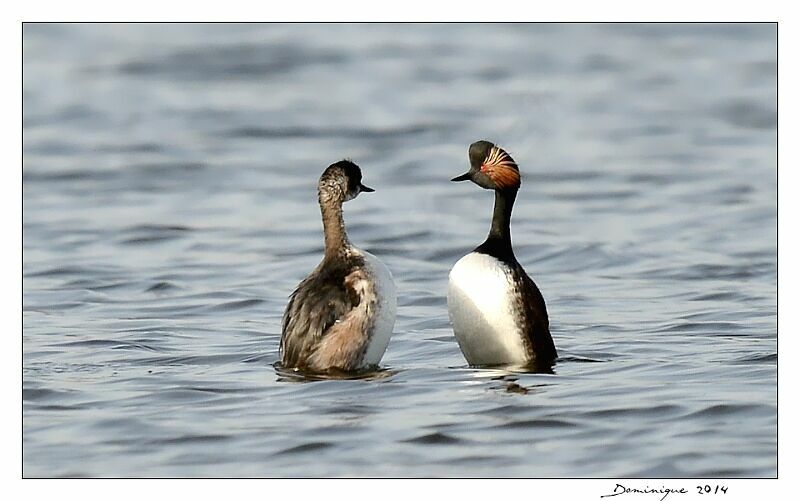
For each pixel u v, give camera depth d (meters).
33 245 20.52
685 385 11.75
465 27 44.66
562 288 17.34
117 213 23.06
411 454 10.18
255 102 34.31
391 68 38.47
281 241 20.69
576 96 34.94
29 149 28.98
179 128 31.38
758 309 15.56
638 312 15.57
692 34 43.62
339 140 30.08
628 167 27.06
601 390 11.64
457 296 12.51
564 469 9.86
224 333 14.43
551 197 24.45
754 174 26.08
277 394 11.60
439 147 29.28
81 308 16.08
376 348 12.27
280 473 9.83
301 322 12.16
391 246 20.36
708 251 19.75
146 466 9.99
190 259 19.38
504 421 10.84
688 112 32.91
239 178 26.28
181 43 41.50
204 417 11.05
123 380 12.22
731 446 10.24
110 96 34.91
